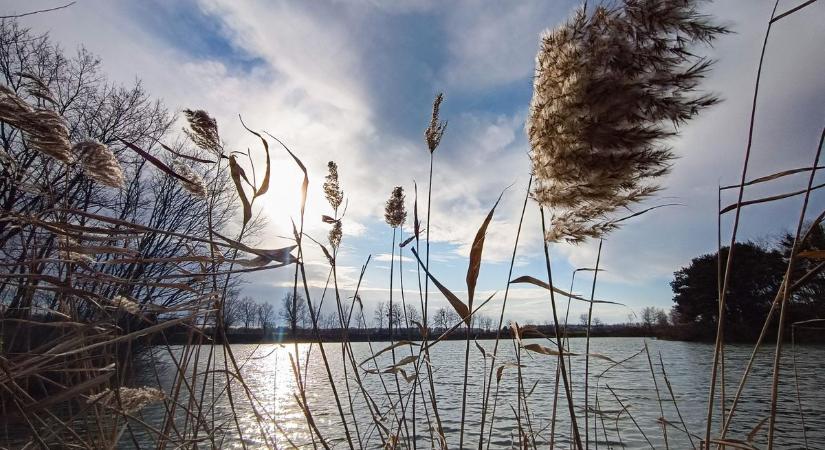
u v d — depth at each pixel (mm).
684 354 41125
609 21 1814
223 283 2648
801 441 11961
